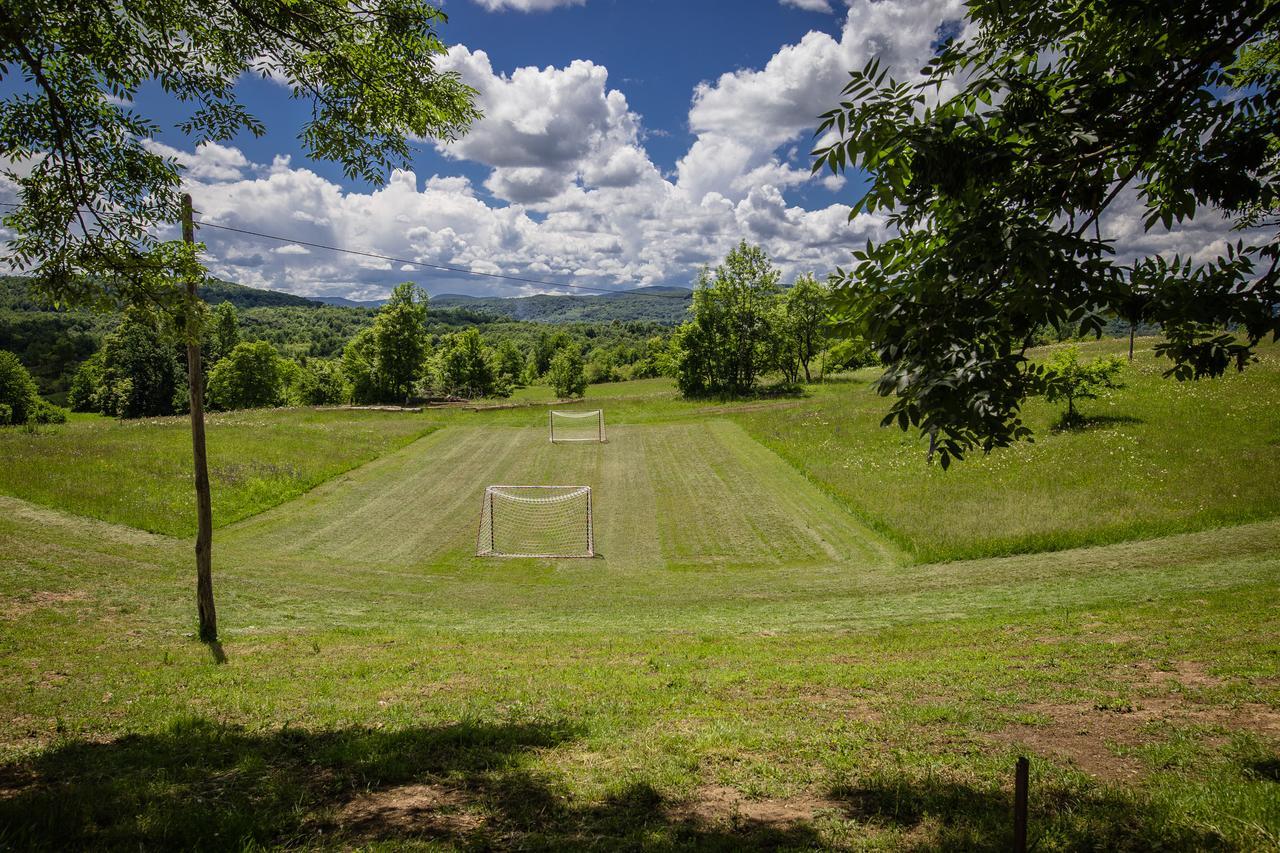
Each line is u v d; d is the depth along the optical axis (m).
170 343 9.95
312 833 5.03
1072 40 4.79
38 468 26.47
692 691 9.09
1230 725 6.89
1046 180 4.50
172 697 9.02
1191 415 31.83
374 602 17.09
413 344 78.56
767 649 11.68
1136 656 9.48
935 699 8.30
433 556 22.58
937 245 4.87
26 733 7.57
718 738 7.07
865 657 10.84
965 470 29.34
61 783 5.92
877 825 5.14
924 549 20.83
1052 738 6.91
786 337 71.88
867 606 15.30
